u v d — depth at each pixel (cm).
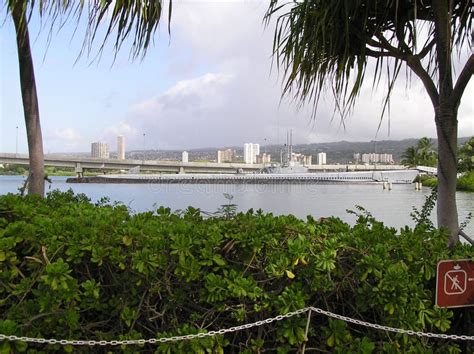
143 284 240
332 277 245
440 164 330
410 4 336
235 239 247
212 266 243
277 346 244
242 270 244
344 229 281
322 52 327
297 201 1596
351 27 329
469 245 295
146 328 242
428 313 247
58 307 226
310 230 262
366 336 239
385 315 243
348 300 250
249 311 238
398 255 257
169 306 240
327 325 249
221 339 229
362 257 243
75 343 209
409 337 245
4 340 205
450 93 327
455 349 258
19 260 243
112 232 250
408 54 341
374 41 339
